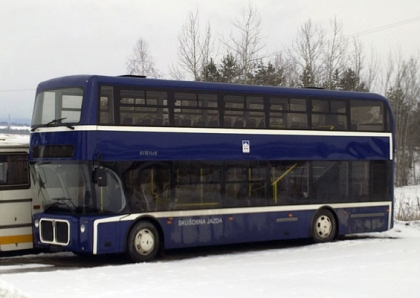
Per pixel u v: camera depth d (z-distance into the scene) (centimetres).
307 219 1922
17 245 1644
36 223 1620
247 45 4159
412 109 6712
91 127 1520
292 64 5247
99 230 1511
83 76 1551
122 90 1576
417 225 2519
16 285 1166
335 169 1984
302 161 1906
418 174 6844
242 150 1780
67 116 1566
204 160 1705
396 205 3341
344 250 1781
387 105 2117
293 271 1381
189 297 1073
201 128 1705
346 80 5188
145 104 1612
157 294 1096
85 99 1529
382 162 2092
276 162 1850
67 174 1555
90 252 1501
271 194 1839
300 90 1923
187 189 1673
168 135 1644
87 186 1519
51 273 1344
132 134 1581
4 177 1639
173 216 1645
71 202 1545
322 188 1956
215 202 1725
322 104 1964
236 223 1762
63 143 1562
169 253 1816
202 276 1308
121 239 1552
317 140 1944
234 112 1773
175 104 1664
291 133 1888
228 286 1184
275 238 1845
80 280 1238
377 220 2080
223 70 4397
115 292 1109
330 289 1162
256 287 1176
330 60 4619
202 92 1716
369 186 2061
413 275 1325
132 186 1578
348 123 2020
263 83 4675
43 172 1617
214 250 1889
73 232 1526
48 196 1611
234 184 1762
